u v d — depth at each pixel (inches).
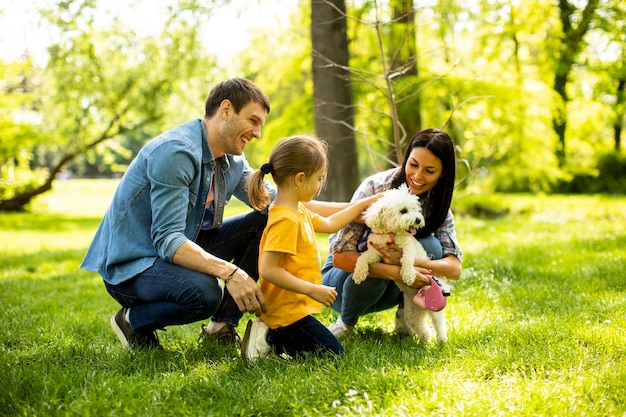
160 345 128.6
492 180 795.4
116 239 119.8
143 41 665.6
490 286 186.9
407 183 130.8
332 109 354.3
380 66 405.4
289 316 115.0
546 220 502.6
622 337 121.8
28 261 316.2
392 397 95.0
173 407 95.3
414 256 125.0
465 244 290.8
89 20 444.5
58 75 655.8
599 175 816.3
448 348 120.1
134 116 784.3
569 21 422.6
